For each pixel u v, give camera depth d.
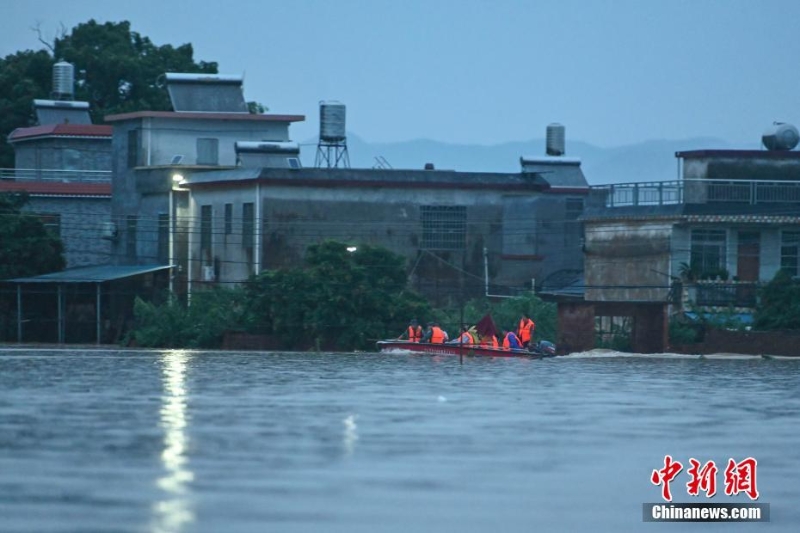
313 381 86.12
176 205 175.25
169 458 47.56
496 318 145.62
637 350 136.88
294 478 44.00
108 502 39.66
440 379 89.69
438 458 48.81
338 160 182.38
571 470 47.00
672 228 152.00
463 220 168.75
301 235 161.75
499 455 49.94
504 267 170.62
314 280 139.88
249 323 141.00
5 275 155.50
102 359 113.75
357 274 140.62
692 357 132.12
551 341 145.25
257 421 59.56
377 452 49.97
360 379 88.75
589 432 57.53
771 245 153.50
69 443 51.00
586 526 38.75
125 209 186.12
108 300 155.12
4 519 37.38
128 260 184.38
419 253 166.75
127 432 54.59
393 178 165.75
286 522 37.75
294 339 139.88
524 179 173.75
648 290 154.75
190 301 149.88
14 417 60.16
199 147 185.00
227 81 190.50
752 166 157.62
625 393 79.56
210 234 168.38
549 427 59.16
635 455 50.72
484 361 116.56
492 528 37.91
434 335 128.12
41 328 154.88
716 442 55.06
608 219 160.62
